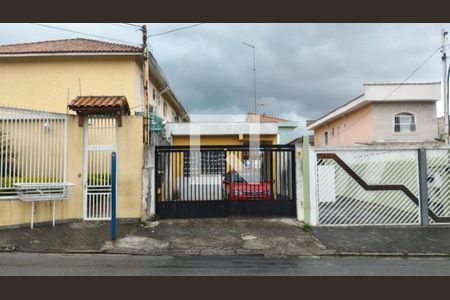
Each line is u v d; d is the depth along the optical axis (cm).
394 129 2308
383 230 1043
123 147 1103
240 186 1154
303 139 1119
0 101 1568
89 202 1084
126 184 1095
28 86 1579
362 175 1123
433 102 2316
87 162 1090
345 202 1104
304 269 707
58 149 1062
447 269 716
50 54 1552
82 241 896
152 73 1769
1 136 999
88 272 662
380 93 2283
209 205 1142
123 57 1579
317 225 1080
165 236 952
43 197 994
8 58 1569
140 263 741
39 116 1045
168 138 1800
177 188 1141
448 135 1777
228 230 1012
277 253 842
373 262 777
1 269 674
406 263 770
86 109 1059
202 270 689
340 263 764
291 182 1161
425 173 1102
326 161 1115
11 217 979
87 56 1576
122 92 1573
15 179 998
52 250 828
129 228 1020
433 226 1087
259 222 1094
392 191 1109
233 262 761
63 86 1577
